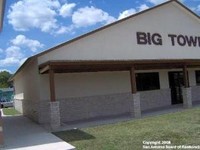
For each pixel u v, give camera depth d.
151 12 21.53
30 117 21.00
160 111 19.03
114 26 19.50
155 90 21.67
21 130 15.38
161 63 18.81
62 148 10.45
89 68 16.50
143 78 21.19
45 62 15.64
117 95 19.58
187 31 23.58
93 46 18.56
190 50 23.55
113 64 16.61
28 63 18.64
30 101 20.56
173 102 22.70
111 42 19.30
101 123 15.73
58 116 14.90
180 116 16.05
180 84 23.33
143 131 12.48
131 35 20.28
